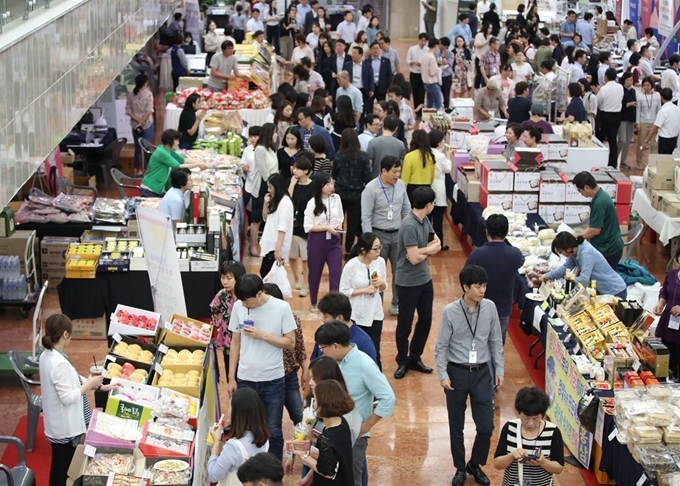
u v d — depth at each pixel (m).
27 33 7.20
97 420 6.35
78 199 11.30
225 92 16.06
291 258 10.68
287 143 11.92
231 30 23.64
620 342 7.45
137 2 13.62
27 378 8.29
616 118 16.19
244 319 6.87
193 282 9.75
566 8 26.95
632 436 6.40
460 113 16.02
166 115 15.65
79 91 9.30
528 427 5.81
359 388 6.08
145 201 11.30
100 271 9.55
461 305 6.85
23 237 10.37
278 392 6.95
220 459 5.60
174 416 6.58
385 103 13.67
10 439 6.47
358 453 6.16
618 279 8.72
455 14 26.70
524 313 9.32
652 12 22.69
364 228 9.73
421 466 7.54
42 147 7.75
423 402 8.58
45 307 10.55
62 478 6.72
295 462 7.45
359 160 11.14
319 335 6.01
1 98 6.48
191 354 7.51
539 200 11.82
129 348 7.58
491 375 7.02
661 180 12.09
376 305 8.09
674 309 7.81
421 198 8.43
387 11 31.69
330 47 20.28
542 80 17.31
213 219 9.99
